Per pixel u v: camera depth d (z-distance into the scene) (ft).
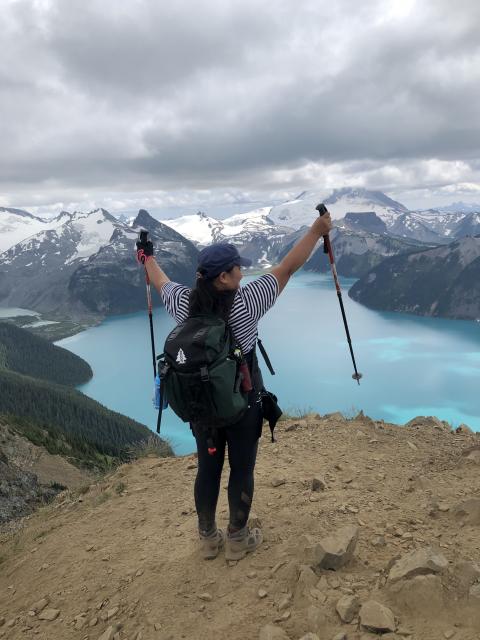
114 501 21.52
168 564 14.55
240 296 12.01
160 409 12.42
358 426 26.76
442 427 28.02
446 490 16.76
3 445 253.24
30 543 19.66
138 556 15.72
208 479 13.80
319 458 22.03
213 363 11.17
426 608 10.26
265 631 10.43
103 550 16.79
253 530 14.58
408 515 15.08
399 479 18.71
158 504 19.93
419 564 11.09
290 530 15.05
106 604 13.55
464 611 9.99
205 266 11.56
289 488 18.70
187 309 12.85
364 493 17.38
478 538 12.99
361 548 13.24
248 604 11.83
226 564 13.74
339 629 10.27
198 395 11.24
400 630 9.84
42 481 221.05
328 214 13.51
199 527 14.29
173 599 12.71
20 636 13.20
